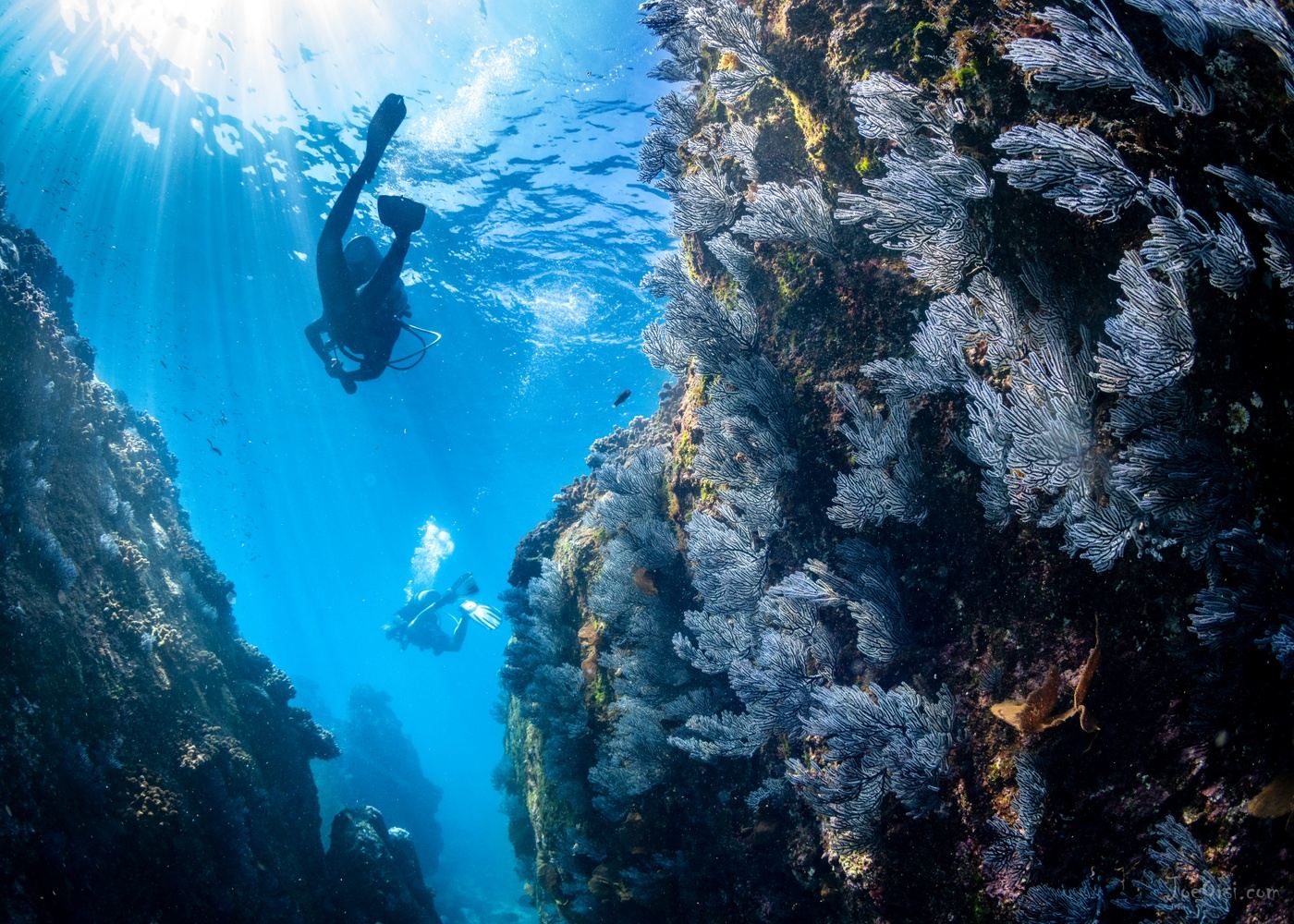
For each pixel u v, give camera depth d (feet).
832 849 11.46
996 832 9.17
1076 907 8.18
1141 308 7.16
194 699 21.98
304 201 55.72
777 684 11.80
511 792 38.91
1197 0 7.34
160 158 50.06
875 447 10.83
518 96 46.26
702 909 15.76
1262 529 7.32
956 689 10.37
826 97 11.57
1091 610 8.98
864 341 12.23
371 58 44.14
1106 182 7.31
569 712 20.35
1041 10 8.47
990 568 10.26
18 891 14.55
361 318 23.85
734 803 15.24
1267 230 7.11
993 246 9.36
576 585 22.11
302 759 27.73
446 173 52.80
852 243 12.35
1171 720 8.09
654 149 17.34
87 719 17.52
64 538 19.97
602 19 40.40
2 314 19.07
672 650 16.94
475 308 70.33
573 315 71.67
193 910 18.03
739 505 13.80
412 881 30.96
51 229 55.36
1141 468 7.36
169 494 30.35
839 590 11.66
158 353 75.87
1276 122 7.37
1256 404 7.41
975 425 9.39
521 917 62.18
